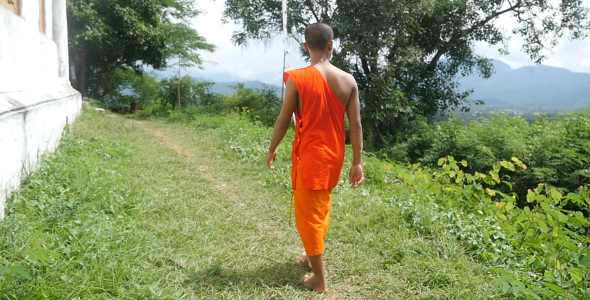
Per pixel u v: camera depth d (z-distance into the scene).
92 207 3.86
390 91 16.77
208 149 8.76
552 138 9.38
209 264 3.12
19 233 2.92
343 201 4.97
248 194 5.41
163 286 2.69
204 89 24.47
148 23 19.55
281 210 4.73
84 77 20.12
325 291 2.88
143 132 10.40
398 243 3.64
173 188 5.20
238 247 3.56
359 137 2.93
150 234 3.49
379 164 7.38
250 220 4.33
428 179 5.35
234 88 23.05
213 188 5.51
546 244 3.70
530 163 9.09
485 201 4.80
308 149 2.78
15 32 4.82
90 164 5.31
